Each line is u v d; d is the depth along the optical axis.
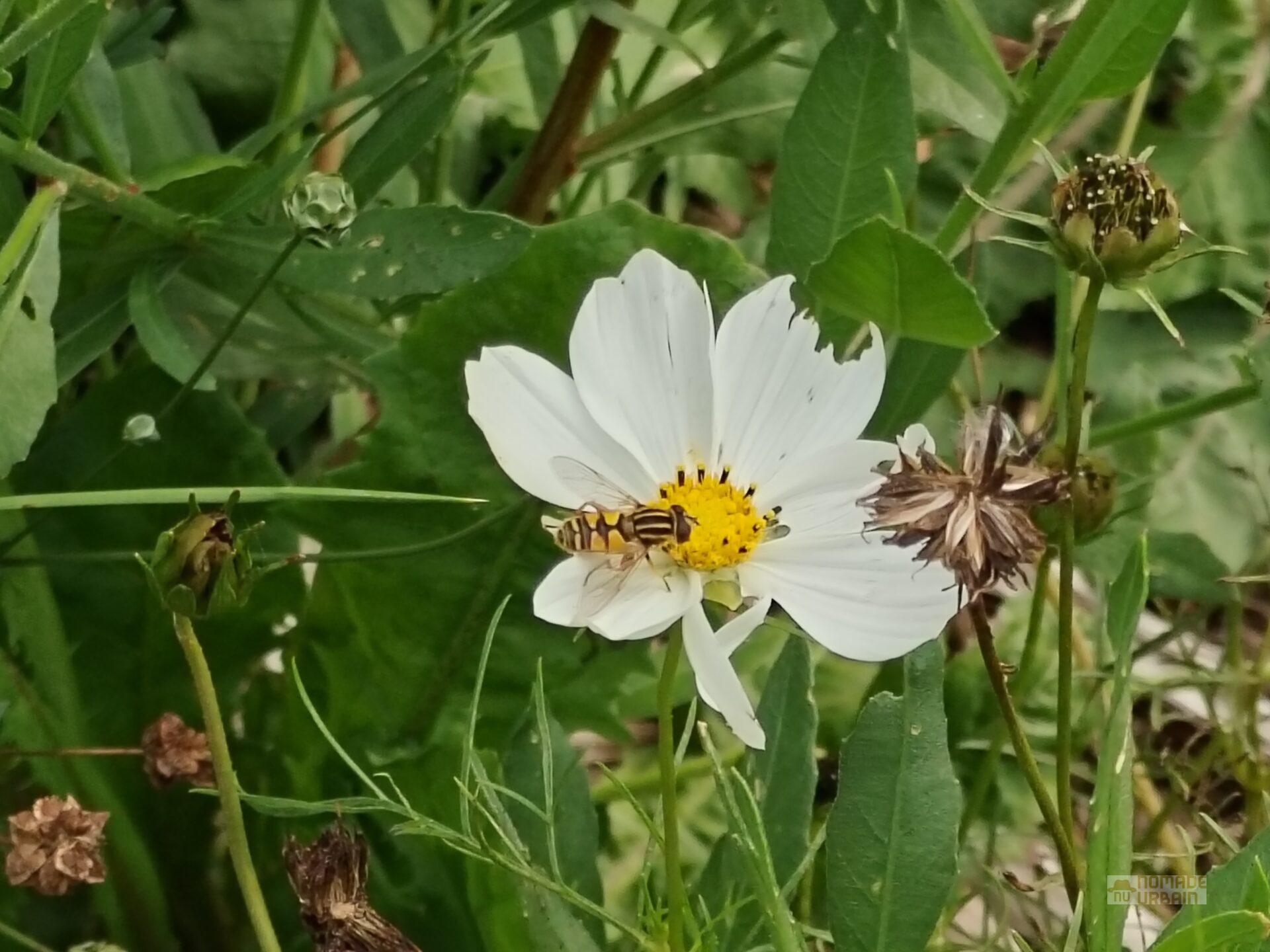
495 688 0.20
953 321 0.14
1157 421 0.19
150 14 0.21
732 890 0.16
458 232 0.17
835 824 0.13
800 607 0.14
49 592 0.20
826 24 0.21
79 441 0.20
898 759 0.13
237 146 0.20
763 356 0.15
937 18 0.21
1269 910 0.12
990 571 0.12
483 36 0.20
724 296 0.18
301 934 0.20
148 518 0.20
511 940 0.17
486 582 0.20
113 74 0.18
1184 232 0.15
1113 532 0.19
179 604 0.13
